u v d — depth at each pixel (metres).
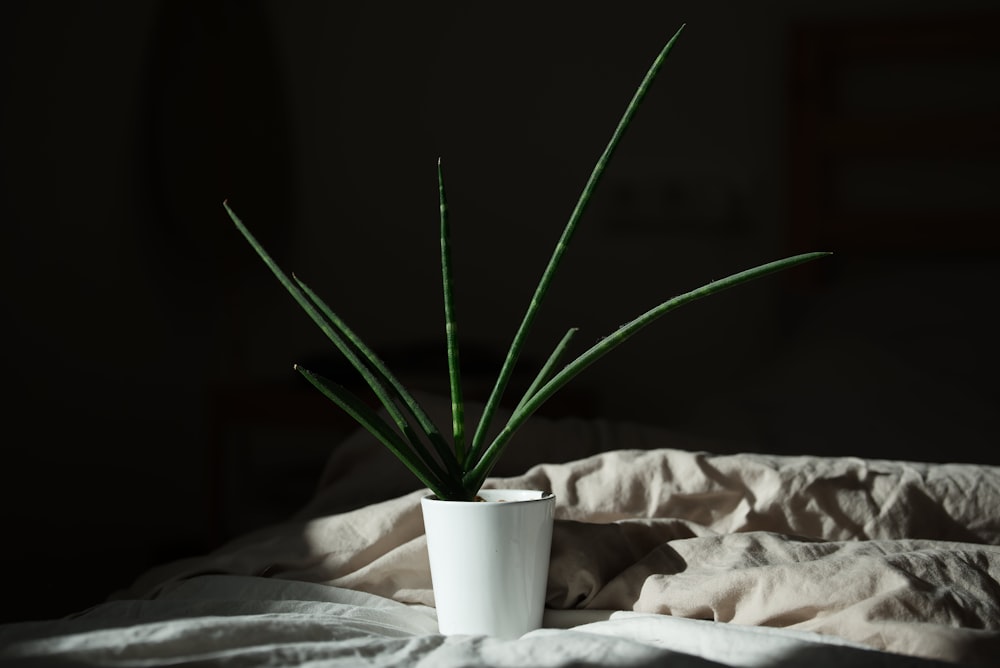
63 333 4.23
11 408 4.16
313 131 4.48
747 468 2.01
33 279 4.20
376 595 1.84
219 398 3.84
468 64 4.36
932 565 1.70
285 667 1.48
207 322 4.40
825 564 1.69
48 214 4.21
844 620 1.61
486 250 4.35
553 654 1.47
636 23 4.20
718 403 3.50
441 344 4.38
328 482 2.50
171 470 4.35
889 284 3.73
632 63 4.21
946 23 3.89
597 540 1.86
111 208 4.29
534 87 4.30
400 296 4.43
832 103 4.04
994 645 1.55
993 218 3.82
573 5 4.26
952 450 3.04
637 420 4.16
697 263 4.13
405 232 4.42
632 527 1.90
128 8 4.32
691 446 2.54
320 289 4.48
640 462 2.03
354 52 4.46
